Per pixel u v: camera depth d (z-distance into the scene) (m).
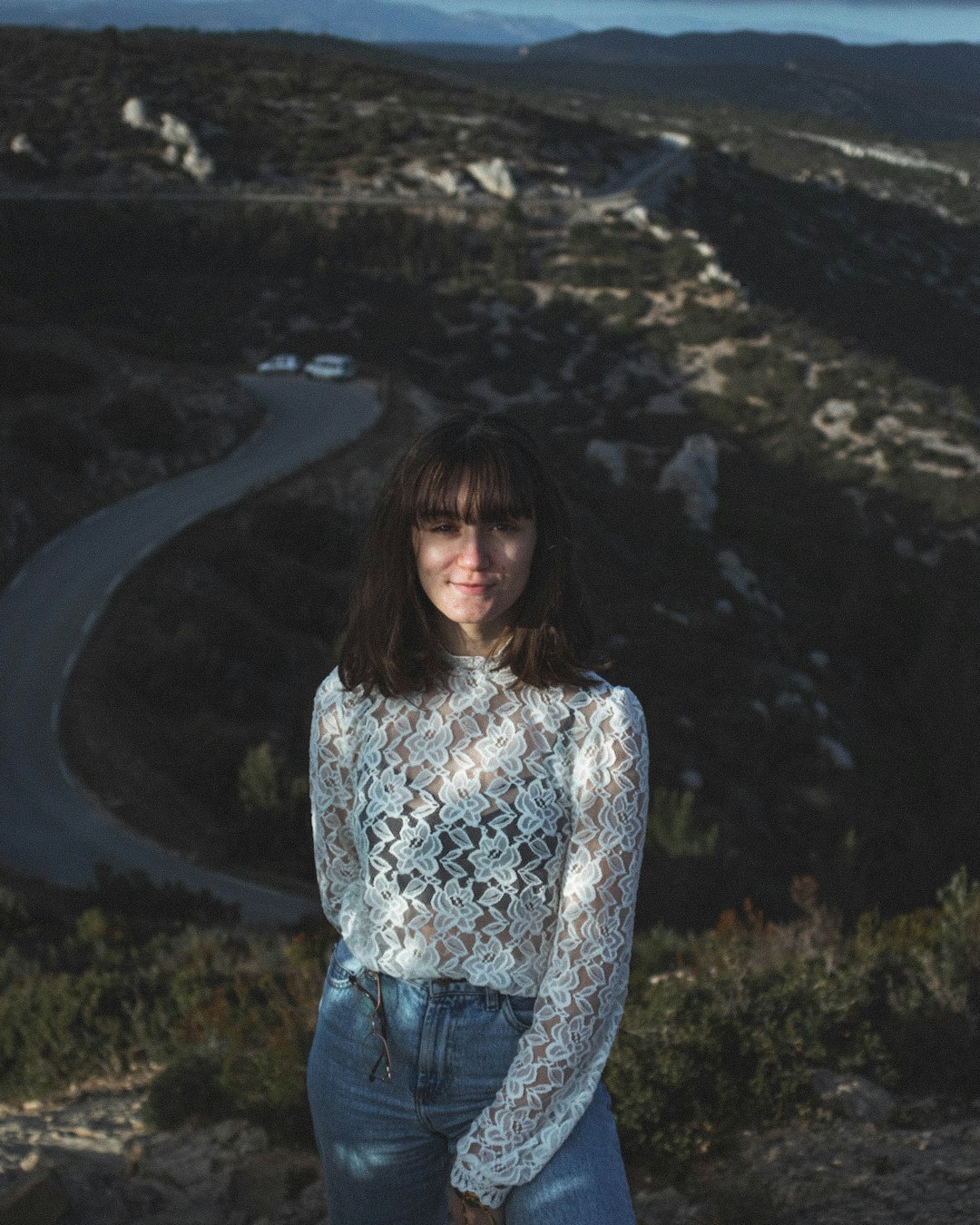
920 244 142.38
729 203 117.31
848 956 7.17
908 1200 3.96
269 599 32.72
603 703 1.83
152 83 108.00
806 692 42.44
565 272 89.00
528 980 1.84
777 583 53.97
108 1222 4.04
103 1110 6.13
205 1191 4.41
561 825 1.82
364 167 99.38
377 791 1.86
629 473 63.72
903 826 35.94
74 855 21.50
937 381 85.50
